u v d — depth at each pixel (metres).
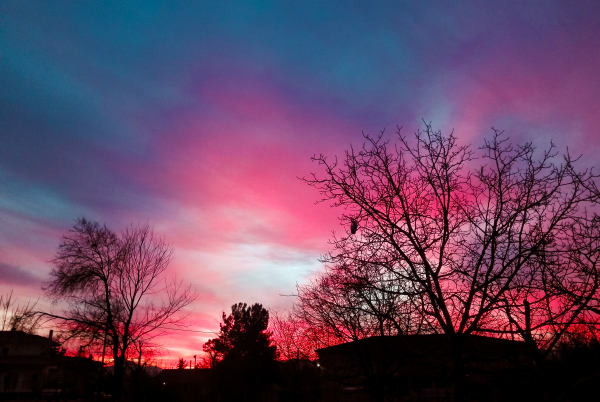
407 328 10.40
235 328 50.41
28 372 44.38
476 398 12.70
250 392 40.16
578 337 8.84
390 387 13.89
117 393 26.47
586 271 8.14
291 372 28.67
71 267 27.39
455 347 8.42
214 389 44.34
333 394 23.91
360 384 14.07
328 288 14.65
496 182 8.95
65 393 40.59
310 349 19.92
